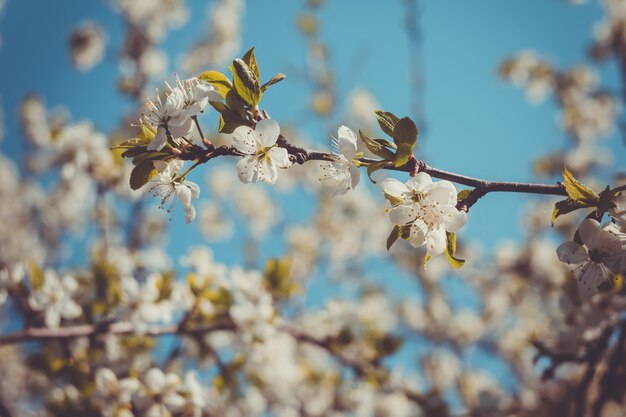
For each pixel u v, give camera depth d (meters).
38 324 4.85
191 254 4.91
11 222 9.46
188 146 2.32
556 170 9.02
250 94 2.31
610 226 2.22
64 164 5.54
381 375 5.37
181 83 2.36
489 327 9.15
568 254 2.34
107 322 4.67
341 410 6.34
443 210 2.19
